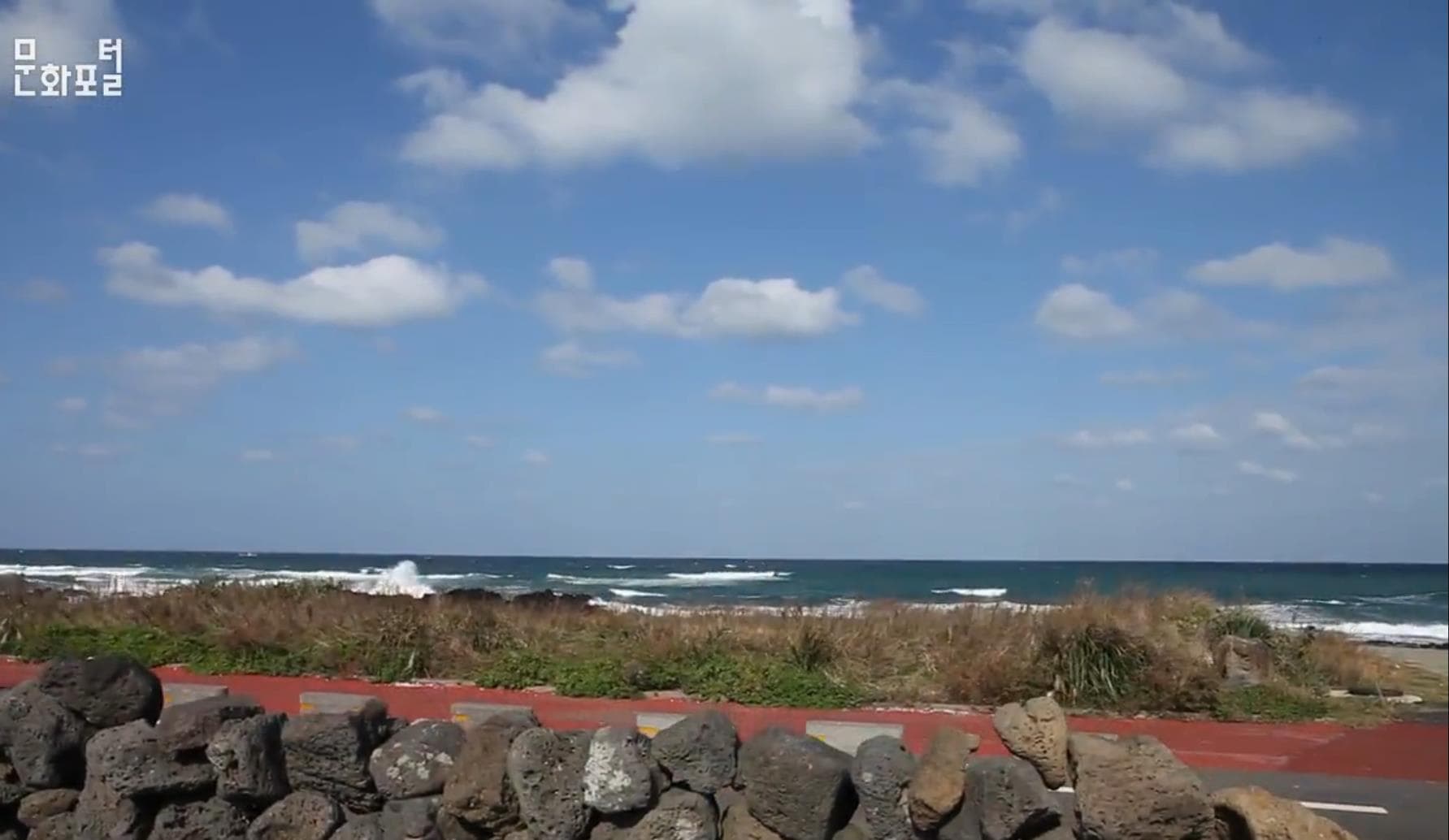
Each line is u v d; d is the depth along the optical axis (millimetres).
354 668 13281
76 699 5574
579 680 12414
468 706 10594
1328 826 4621
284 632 14094
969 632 14289
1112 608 14734
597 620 16062
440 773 5254
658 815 4945
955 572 81000
